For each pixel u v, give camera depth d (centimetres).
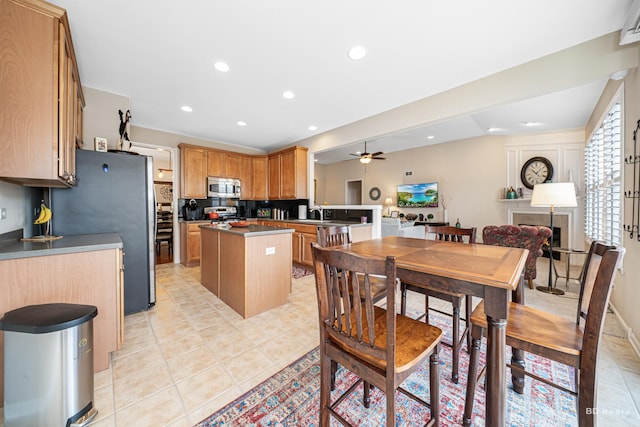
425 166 668
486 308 101
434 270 113
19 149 145
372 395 147
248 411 135
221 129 450
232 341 205
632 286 208
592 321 100
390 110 353
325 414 113
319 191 917
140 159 254
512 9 173
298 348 195
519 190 535
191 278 378
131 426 126
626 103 223
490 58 230
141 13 173
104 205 236
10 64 143
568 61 215
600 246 118
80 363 125
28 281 144
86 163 228
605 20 183
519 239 321
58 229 218
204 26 187
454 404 140
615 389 151
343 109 354
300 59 231
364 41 206
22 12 145
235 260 260
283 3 166
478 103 268
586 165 449
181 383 156
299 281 367
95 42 204
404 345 106
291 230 285
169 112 362
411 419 130
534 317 134
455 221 616
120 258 180
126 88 284
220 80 269
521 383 148
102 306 170
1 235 169
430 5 169
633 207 208
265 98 314
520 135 542
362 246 174
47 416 119
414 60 233
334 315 111
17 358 118
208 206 532
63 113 160
